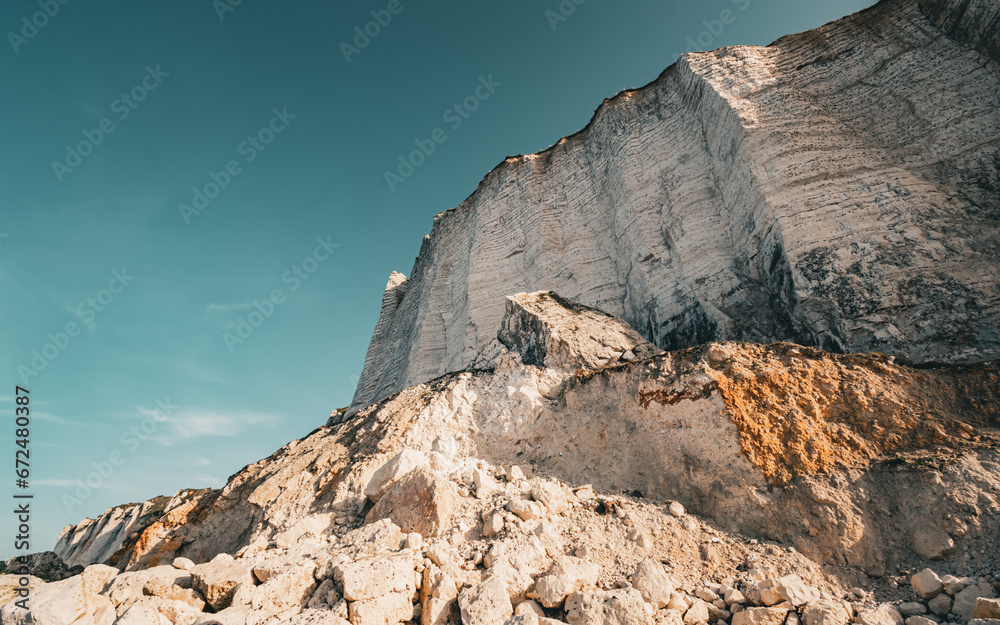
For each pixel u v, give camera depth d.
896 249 11.92
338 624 5.55
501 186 27.64
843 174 13.74
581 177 24.25
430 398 13.79
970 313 10.62
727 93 17.52
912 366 9.09
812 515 7.73
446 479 9.16
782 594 6.07
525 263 23.73
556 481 9.88
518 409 12.57
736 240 15.88
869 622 5.60
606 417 11.29
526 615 5.68
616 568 7.35
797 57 18.16
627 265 19.55
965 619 5.49
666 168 19.73
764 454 8.65
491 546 7.45
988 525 6.46
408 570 6.64
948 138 13.79
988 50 14.40
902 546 7.02
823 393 9.09
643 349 14.29
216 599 6.64
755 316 14.16
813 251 12.68
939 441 7.93
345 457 13.17
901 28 16.78
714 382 9.71
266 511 11.93
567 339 14.05
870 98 16.03
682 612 6.26
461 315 24.88
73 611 6.11
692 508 8.84
